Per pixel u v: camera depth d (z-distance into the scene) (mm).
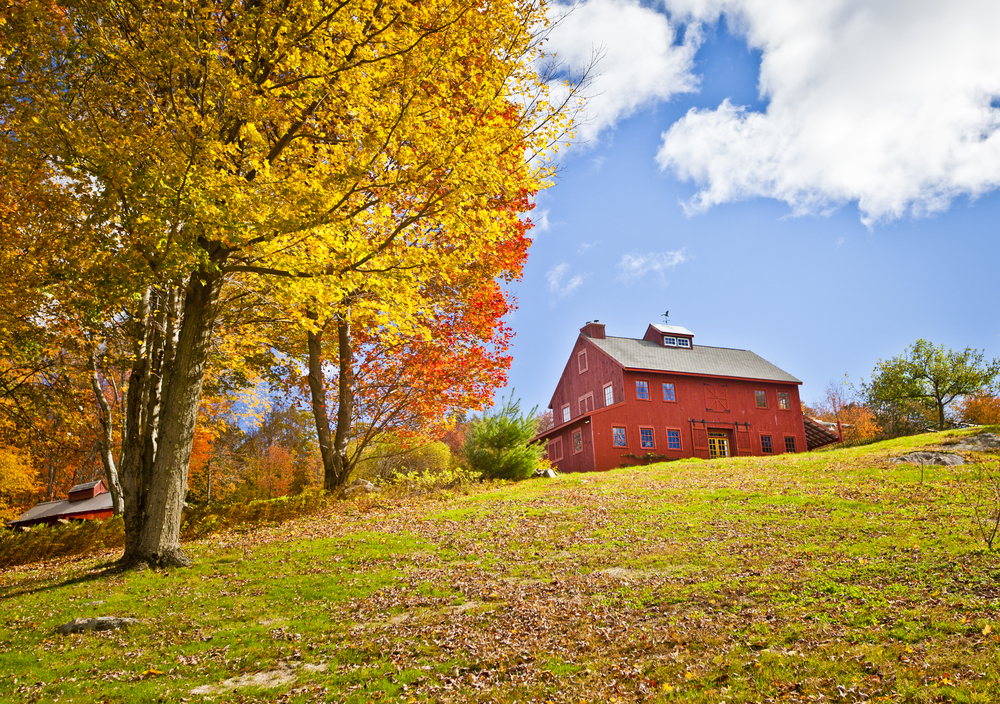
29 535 16594
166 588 10070
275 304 12094
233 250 9820
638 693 5723
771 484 16641
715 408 33938
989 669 5094
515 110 10789
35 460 31562
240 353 17797
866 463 18125
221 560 11875
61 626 8320
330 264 10008
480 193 10273
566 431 34500
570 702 5727
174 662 7176
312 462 47188
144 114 9164
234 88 8359
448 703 5918
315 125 10469
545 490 18625
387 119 9352
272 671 6922
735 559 9938
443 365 19422
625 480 19891
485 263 18000
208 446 34875
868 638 6211
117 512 20062
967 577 7707
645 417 32406
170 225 8273
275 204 8766
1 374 14195
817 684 5359
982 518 10609
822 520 12062
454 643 7434
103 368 14719
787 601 7711
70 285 10023
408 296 11148
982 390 39688
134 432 12391
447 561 11383
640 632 7262
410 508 17016
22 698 6211
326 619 8555
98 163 7996
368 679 6547
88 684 6559
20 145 8656
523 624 7938
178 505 11750
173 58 7844
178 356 11820
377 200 9977
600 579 9641
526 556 11445
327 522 15680
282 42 8602
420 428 22234
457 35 9406
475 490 19531
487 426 22719
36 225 9617
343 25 8852
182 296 13281
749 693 5328
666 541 11609
